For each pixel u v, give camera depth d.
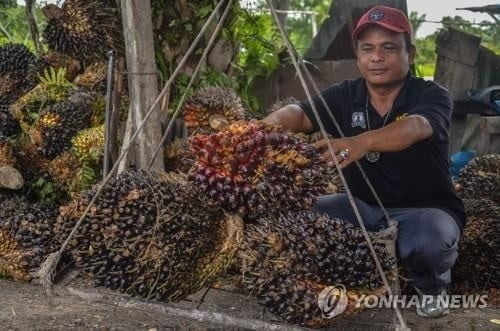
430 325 3.78
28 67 5.89
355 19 7.06
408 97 3.78
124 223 3.09
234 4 5.97
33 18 6.11
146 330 3.63
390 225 3.41
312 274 2.99
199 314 2.91
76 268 3.35
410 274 3.80
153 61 4.91
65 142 5.16
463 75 7.54
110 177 3.17
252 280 3.05
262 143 3.11
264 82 6.91
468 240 4.43
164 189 3.15
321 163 3.18
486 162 5.25
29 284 4.48
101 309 3.95
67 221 3.20
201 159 3.16
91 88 5.66
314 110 3.00
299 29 11.60
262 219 3.10
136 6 4.82
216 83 5.91
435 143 3.71
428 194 3.82
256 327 2.86
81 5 5.71
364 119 3.85
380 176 3.81
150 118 4.84
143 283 3.14
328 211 3.89
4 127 5.57
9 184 5.02
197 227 3.17
